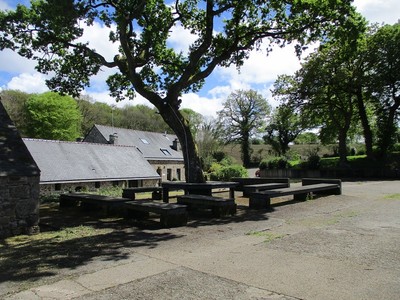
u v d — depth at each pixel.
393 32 29.25
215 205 8.79
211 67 12.53
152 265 4.87
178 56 14.70
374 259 4.81
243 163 55.41
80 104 56.72
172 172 40.19
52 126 48.53
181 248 5.79
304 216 8.62
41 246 6.25
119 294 3.83
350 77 29.86
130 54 11.37
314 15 11.53
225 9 11.76
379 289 3.72
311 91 31.89
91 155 25.89
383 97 31.69
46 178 21.08
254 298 3.62
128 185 26.19
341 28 11.21
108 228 7.76
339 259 4.86
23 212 7.43
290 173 38.16
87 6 10.93
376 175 30.22
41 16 11.09
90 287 4.07
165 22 13.48
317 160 36.84
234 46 12.88
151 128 63.34
